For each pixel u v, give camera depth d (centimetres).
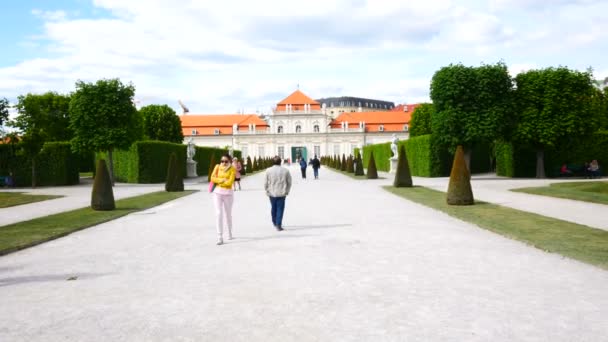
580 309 513
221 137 10844
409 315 500
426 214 1393
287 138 10769
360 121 10869
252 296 577
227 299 566
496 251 839
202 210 1603
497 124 3322
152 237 1048
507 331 450
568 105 3266
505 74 3372
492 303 538
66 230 1130
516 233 1004
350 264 745
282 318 496
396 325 470
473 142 3444
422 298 560
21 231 1119
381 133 10769
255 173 5678
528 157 3572
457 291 587
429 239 966
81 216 1406
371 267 723
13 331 468
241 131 10812
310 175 4638
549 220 1198
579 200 1719
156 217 1419
